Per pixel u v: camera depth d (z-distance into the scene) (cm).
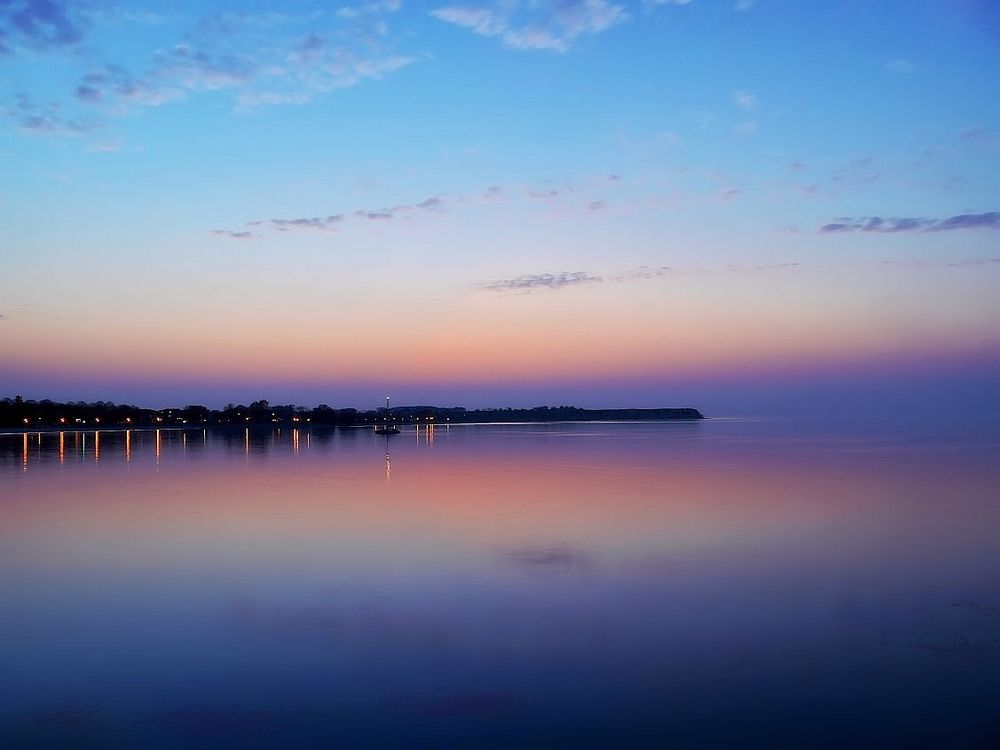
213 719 1186
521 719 1181
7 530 2748
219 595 1856
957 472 4753
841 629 1591
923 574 2055
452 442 10919
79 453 7412
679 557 2269
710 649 1475
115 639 1539
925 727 1152
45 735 1140
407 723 1169
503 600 1805
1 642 1526
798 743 1107
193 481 4569
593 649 1477
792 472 4884
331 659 1427
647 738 1122
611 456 6881
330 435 14862
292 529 2770
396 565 2166
